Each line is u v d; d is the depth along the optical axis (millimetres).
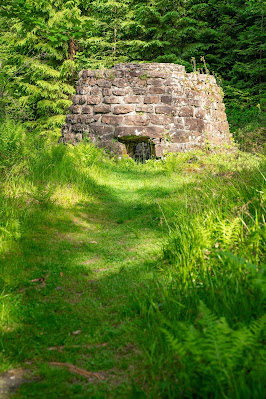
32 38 22172
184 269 3824
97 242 5918
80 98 14867
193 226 4570
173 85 14078
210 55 23172
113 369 2764
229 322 2758
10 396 2459
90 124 14523
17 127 8680
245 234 4012
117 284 4238
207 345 2246
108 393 2463
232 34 24031
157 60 23984
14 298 3846
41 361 2885
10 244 5117
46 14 21531
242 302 2932
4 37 23328
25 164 8000
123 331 3252
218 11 23641
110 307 3717
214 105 15562
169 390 2314
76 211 7371
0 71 14094
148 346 2896
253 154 11438
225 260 3582
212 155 12953
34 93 22344
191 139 14039
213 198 5566
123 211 7891
